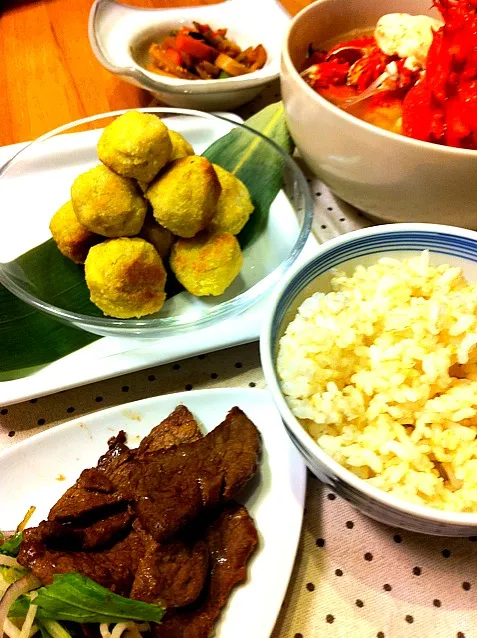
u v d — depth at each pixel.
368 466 0.25
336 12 0.41
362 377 0.27
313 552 0.27
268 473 0.29
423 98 0.34
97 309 0.35
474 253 0.29
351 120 0.31
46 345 0.33
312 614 0.26
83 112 0.46
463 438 0.25
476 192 0.31
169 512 0.26
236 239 0.36
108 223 0.33
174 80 0.45
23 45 0.51
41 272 0.36
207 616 0.25
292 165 0.39
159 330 0.32
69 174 0.41
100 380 0.32
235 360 0.34
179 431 0.30
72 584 0.24
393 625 0.26
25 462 0.29
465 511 0.24
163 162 0.33
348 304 0.28
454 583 0.27
